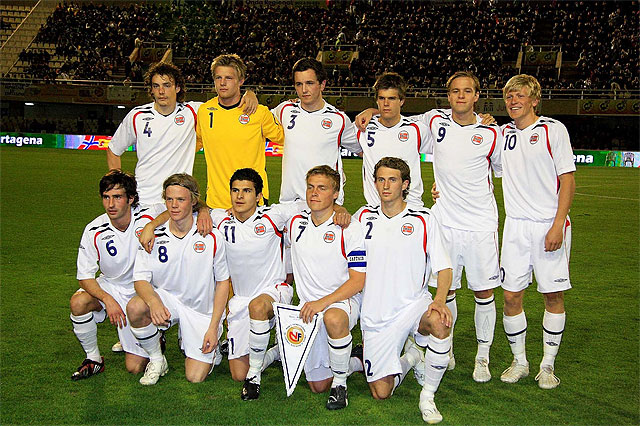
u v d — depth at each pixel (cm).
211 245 436
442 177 472
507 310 454
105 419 366
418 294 418
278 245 453
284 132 513
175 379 438
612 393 420
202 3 3775
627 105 2716
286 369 404
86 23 3553
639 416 385
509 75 3081
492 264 457
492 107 2844
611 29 3325
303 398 409
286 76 3203
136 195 443
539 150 439
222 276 444
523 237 448
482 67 3212
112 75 3294
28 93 2961
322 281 423
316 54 3403
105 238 438
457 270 472
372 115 501
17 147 2753
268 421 369
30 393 402
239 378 437
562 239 430
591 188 1744
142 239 423
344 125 506
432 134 480
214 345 430
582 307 625
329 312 397
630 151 2695
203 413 378
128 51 3456
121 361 470
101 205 1220
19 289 645
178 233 436
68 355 470
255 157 512
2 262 757
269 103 2962
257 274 451
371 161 498
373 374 408
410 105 2933
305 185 508
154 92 496
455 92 454
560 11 3472
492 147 460
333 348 394
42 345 488
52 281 678
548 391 424
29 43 3481
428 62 3222
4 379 423
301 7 3769
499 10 3616
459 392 423
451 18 3575
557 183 443
